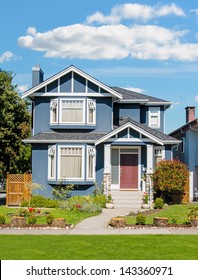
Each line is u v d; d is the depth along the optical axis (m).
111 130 30.17
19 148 35.62
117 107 32.97
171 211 23.92
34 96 30.30
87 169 28.88
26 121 35.66
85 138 29.08
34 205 26.45
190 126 33.62
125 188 30.30
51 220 18.89
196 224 18.72
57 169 28.81
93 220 21.06
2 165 35.16
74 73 30.17
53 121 30.27
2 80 34.56
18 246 14.30
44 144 29.31
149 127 32.53
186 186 28.73
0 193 55.91
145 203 26.69
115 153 30.55
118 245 14.54
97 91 30.19
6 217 21.66
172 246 14.38
